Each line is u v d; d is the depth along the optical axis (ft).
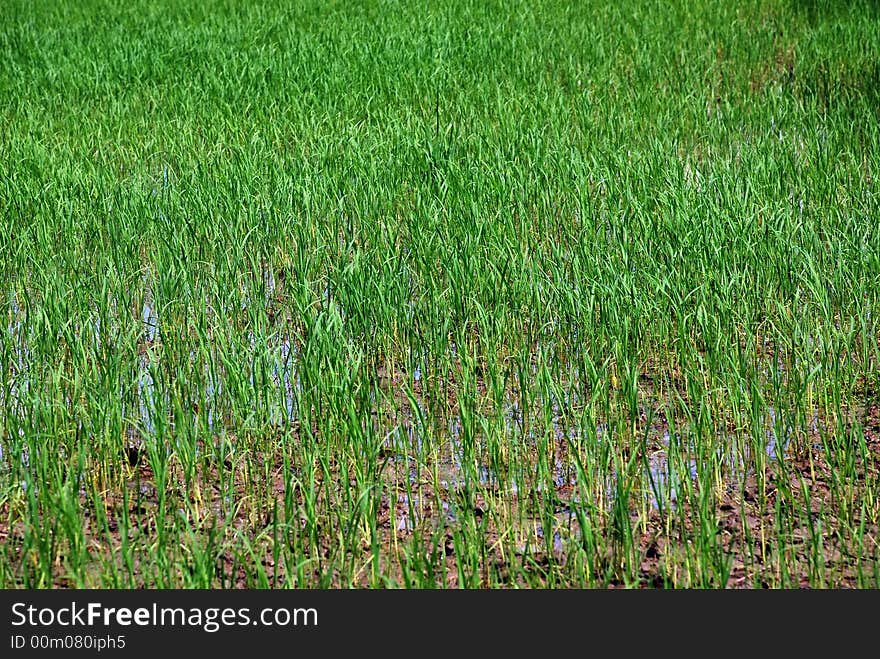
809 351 20.02
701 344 21.48
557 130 33.12
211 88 39.09
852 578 14.84
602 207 26.78
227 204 27.09
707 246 23.21
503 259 23.68
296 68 40.83
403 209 27.61
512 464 17.22
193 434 17.02
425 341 21.42
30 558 15.31
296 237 26.48
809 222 24.22
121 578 14.60
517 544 15.89
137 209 26.84
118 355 19.31
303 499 16.87
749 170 28.63
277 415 18.66
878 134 31.35
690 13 51.08
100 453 17.30
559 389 18.34
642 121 34.91
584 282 22.13
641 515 16.28
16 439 17.47
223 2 56.95
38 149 31.27
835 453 17.97
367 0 56.18
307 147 32.50
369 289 21.98
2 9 57.26
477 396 20.25
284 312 23.03
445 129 33.42
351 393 17.37
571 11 52.13
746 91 38.91
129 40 47.62
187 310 22.17
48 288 21.38
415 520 16.34
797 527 16.03
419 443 18.56
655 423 19.26
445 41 45.19
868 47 43.39
